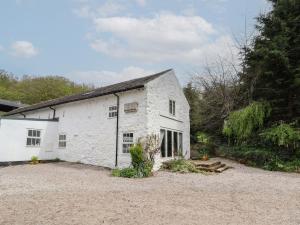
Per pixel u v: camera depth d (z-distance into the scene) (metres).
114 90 16.50
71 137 19.89
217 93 23.58
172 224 6.04
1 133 18.70
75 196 8.46
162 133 16.88
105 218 6.35
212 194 9.27
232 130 19.50
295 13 18.22
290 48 17.70
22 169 15.66
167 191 9.60
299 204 8.09
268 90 17.91
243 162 18.47
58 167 16.75
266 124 18.33
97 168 16.47
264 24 19.42
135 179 12.36
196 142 24.89
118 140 16.42
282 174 14.38
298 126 16.89
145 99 15.42
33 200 7.88
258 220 6.49
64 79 56.78
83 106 19.25
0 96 47.78
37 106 24.72
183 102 19.88
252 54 19.31
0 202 7.61
